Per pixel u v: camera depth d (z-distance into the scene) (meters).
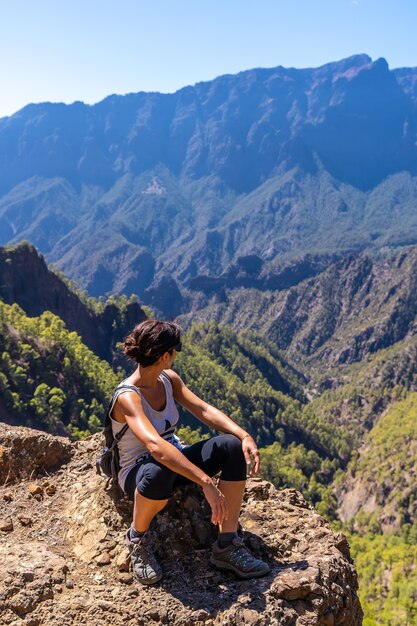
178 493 6.69
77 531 6.79
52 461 8.41
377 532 147.00
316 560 5.88
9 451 8.24
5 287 153.62
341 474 175.75
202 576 5.94
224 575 5.95
